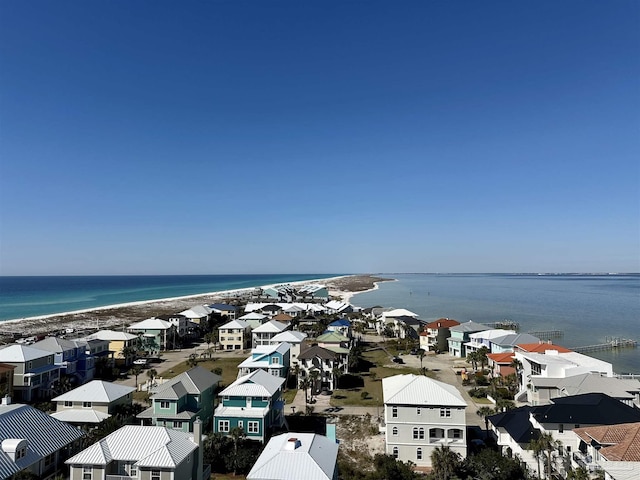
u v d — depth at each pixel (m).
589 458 42.06
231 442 48.69
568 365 64.38
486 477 43.00
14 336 125.75
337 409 66.12
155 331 115.25
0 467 33.34
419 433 49.75
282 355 77.12
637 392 56.44
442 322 122.50
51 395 70.81
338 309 170.75
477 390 74.25
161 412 51.38
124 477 35.06
